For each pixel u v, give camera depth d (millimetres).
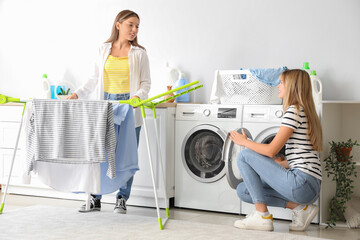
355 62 3656
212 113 3631
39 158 3000
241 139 3021
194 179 3723
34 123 3029
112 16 4547
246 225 3021
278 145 2871
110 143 2938
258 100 3523
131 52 3412
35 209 3549
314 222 3305
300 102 2904
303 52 3820
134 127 3117
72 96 3422
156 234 2846
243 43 4027
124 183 3207
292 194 2885
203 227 3043
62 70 4762
